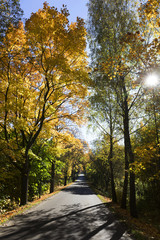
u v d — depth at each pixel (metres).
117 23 11.16
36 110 12.07
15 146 10.77
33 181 19.16
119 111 12.53
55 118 13.12
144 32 8.14
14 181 16.91
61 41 9.59
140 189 21.20
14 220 7.49
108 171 31.36
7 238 5.26
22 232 5.87
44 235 5.62
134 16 10.94
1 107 9.63
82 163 51.97
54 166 24.70
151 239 5.81
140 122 13.12
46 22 9.25
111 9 11.50
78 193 20.69
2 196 14.51
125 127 12.15
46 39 9.64
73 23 10.64
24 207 10.44
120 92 11.62
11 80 9.84
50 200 14.23
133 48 7.40
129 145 11.81
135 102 12.09
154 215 13.21
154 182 17.16
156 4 6.42
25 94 10.36
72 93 12.05
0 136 12.91
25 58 10.41
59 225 6.85
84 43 10.04
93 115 15.72
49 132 12.69
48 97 11.42
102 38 11.55
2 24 8.06
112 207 11.87
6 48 9.18
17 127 9.88
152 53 6.92
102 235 5.80
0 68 9.92
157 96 8.70
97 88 12.63
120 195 21.45
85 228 6.57
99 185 41.06
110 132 16.73
